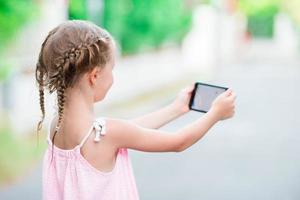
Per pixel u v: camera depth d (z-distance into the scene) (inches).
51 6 639.8
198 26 1478.8
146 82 1015.0
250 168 434.6
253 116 724.0
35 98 555.5
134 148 118.0
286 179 400.2
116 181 116.3
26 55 605.0
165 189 370.9
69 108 115.8
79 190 115.0
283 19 3095.5
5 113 520.7
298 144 540.7
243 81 1235.9
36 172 394.6
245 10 2738.7
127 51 987.3
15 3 541.3
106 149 115.5
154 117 133.6
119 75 820.0
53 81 114.9
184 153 479.2
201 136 123.1
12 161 409.1
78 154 114.7
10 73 530.6
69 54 112.8
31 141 466.3
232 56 2185.0
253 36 3604.8
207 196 355.6
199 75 1320.1
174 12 1306.6
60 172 117.4
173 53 1360.7
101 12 840.3
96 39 113.5
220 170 426.9
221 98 125.3
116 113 695.7
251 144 535.2
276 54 2600.9
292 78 1344.7
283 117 722.8
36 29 622.5
